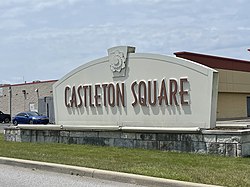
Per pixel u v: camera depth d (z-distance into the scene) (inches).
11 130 785.6
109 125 655.1
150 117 606.9
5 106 2123.5
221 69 1625.2
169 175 366.9
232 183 330.3
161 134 558.3
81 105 703.1
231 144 489.4
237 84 1720.0
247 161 446.3
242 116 1793.8
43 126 716.0
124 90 640.4
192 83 561.6
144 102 613.3
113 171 398.6
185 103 567.5
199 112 553.6
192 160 458.9
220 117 1662.2
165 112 589.6
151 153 525.3
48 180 394.3
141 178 365.1
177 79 577.6
